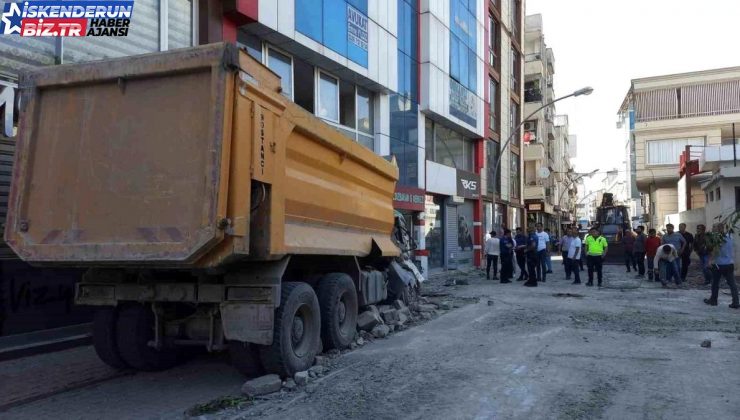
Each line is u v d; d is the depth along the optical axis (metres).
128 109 5.32
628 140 51.94
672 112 37.00
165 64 5.17
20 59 7.91
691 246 17.53
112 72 5.32
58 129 5.50
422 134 20.28
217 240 4.91
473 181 25.81
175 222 5.04
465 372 6.41
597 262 16.39
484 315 10.73
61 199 5.40
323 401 5.43
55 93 5.57
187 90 5.17
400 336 8.71
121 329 6.45
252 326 5.71
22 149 5.50
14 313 7.75
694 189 31.52
